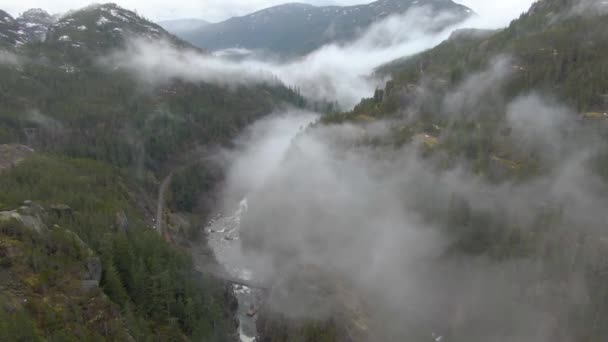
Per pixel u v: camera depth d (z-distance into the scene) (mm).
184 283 87438
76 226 82062
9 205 78312
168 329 72938
